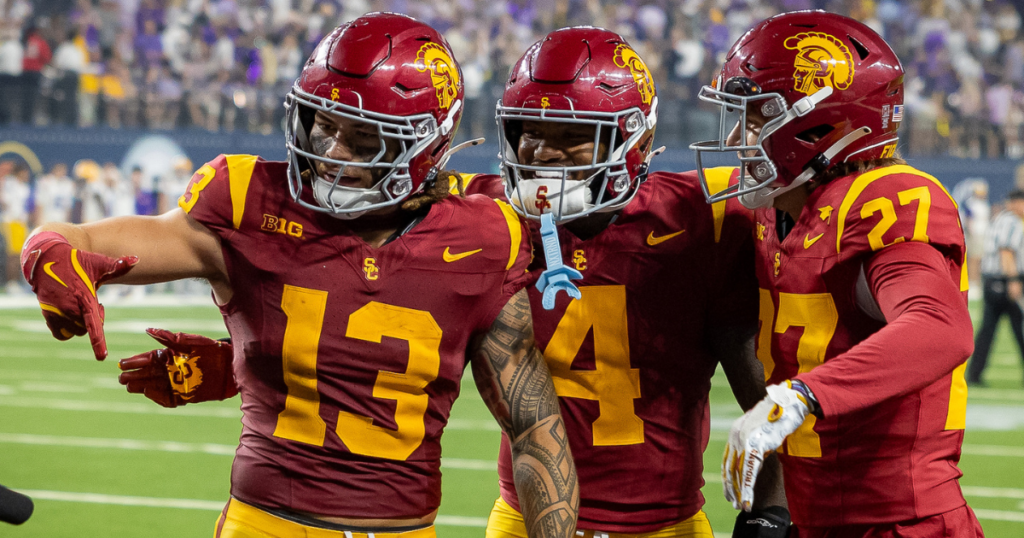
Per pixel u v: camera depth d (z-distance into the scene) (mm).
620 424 6773
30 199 39062
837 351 5676
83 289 4871
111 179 39188
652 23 49375
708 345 7000
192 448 17062
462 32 47188
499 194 7203
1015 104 48000
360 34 5566
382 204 5461
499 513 7207
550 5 49906
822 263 5656
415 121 5547
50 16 45281
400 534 5531
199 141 40844
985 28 51219
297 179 5406
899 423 5504
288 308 5484
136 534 12312
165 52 45719
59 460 15977
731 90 6031
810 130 5918
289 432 5484
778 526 6656
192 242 5523
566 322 6734
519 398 5934
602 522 6809
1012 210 23625
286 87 45531
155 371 6422
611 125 6180
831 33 5934
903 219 5312
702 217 6719
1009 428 19062
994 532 12664
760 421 4793
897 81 6000
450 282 5645
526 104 6215
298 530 5422
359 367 5465
